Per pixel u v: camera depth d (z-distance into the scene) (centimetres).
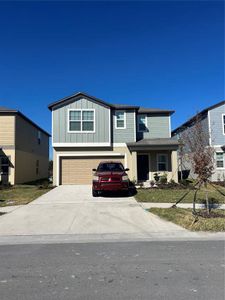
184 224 949
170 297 430
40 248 723
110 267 569
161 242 772
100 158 2314
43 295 441
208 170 1108
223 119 2600
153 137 2525
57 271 548
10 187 2116
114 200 1484
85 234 870
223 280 495
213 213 1093
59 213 1173
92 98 2302
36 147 3266
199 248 705
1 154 2425
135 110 2384
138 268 561
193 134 1191
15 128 2464
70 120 2289
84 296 436
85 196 1638
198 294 439
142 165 2392
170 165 2391
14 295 442
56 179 2255
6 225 987
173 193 1639
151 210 1198
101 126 2300
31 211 1223
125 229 921
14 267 576
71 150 2294
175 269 553
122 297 432
